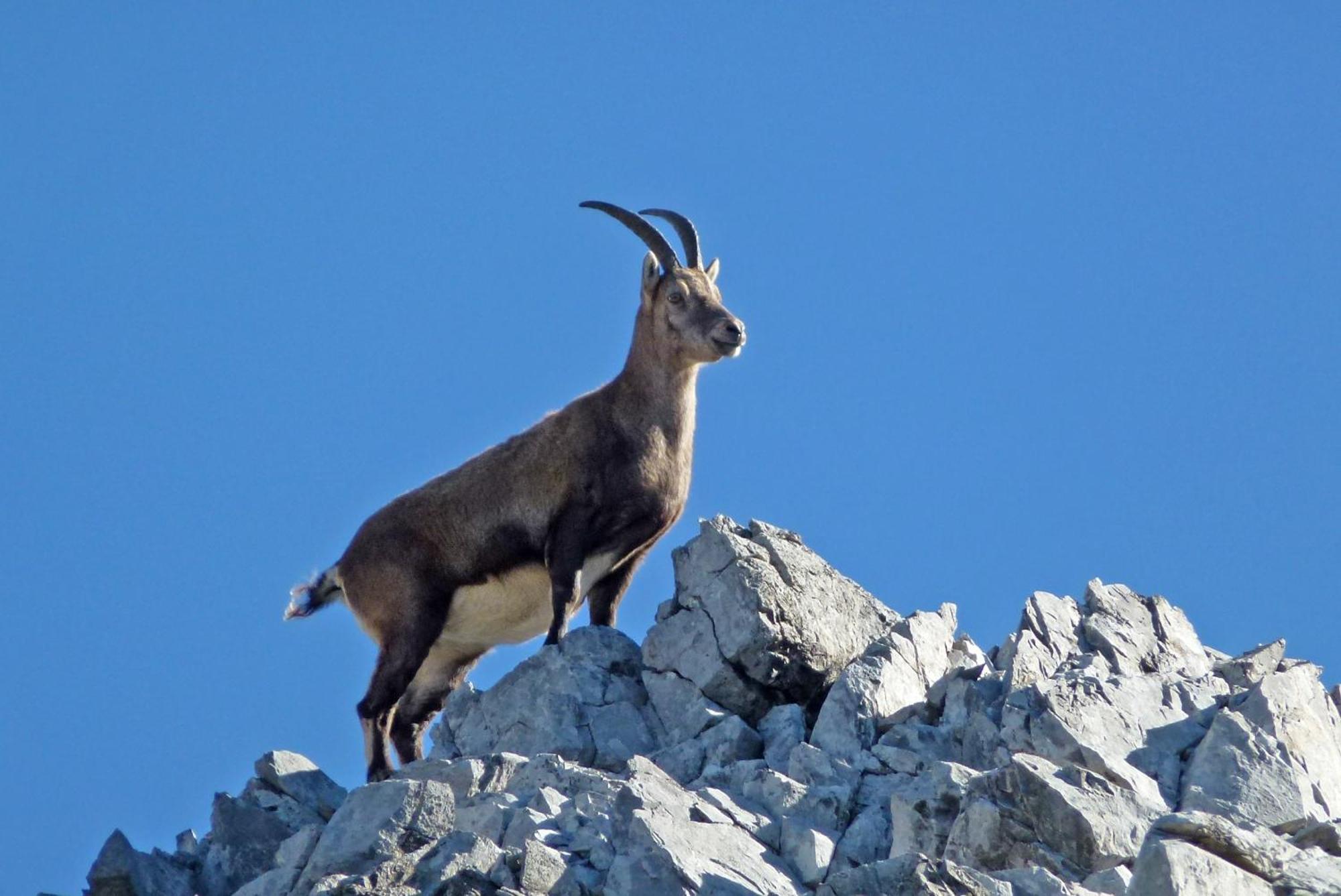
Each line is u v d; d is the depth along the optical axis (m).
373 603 58.88
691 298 59.25
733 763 48.09
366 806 43.16
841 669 53.50
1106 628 52.25
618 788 44.38
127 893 45.97
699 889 38.81
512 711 52.88
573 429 59.03
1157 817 40.88
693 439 60.50
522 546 58.75
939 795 42.59
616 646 54.66
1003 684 48.91
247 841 49.22
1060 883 37.47
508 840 41.66
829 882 37.91
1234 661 52.09
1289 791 43.22
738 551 54.06
